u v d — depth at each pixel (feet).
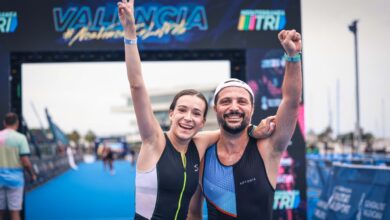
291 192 16.47
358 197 14.65
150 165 6.54
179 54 17.60
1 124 16.10
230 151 6.98
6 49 16.20
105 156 52.03
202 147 7.13
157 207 6.54
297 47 6.19
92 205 24.40
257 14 16.62
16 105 17.54
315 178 25.81
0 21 16.19
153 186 6.52
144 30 16.28
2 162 14.46
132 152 60.95
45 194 29.25
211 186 6.92
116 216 20.88
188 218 8.00
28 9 16.25
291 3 16.70
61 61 17.43
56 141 47.26
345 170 16.26
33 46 16.20
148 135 6.52
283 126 6.59
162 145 6.64
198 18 16.46
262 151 6.91
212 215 7.02
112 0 16.40
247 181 6.77
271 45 16.62
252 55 16.57
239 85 6.88
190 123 6.54
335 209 16.07
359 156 31.96
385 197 13.08
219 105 6.84
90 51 16.46
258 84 16.57
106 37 16.33
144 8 16.29
